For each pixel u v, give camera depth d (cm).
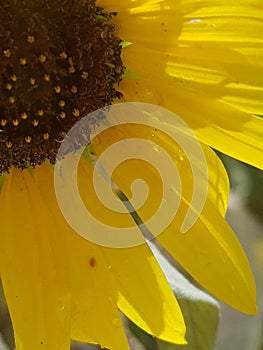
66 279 25
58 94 25
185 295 28
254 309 24
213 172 25
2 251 25
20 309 24
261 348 38
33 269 25
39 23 24
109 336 24
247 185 31
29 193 25
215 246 25
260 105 23
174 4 23
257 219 33
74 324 24
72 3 24
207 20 23
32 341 24
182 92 25
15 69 24
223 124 24
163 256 29
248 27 23
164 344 28
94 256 25
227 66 23
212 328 28
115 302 25
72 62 24
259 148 24
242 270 25
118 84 25
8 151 25
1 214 25
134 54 25
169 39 24
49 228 25
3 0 24
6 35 24
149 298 25
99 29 24
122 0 24
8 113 25
